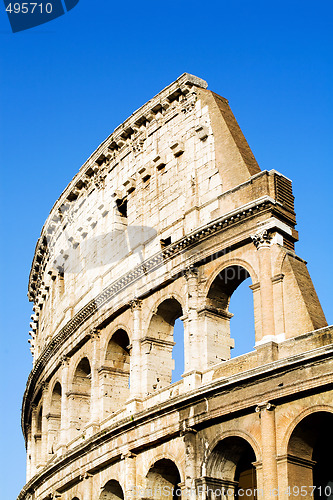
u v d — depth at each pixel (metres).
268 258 59.03
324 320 57.03
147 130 76.06
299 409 53.19
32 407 93.62
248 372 55.44
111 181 79.81
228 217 61.78
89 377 79.44
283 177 62.25
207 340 61.81
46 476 78.31
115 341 73.25
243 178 64.00
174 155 71.25
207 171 67.19
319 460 56.00
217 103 69.44
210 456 57.59
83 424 77.69
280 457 53.09
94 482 68.94
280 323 56.94
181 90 72.25
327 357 52.03
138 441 63.38
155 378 66.88
